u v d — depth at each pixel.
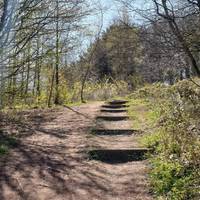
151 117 15.17
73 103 25.12
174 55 8.55
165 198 7.71
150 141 11.40
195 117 11.76
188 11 8.34
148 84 28.94
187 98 13.67
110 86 33.12
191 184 7.86
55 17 12.80
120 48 8.55
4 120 16.11
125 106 21.38
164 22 8.23
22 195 8.18
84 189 8.49
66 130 14.41
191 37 8.34
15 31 9.28
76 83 29.62
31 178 9.09
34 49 13.65
